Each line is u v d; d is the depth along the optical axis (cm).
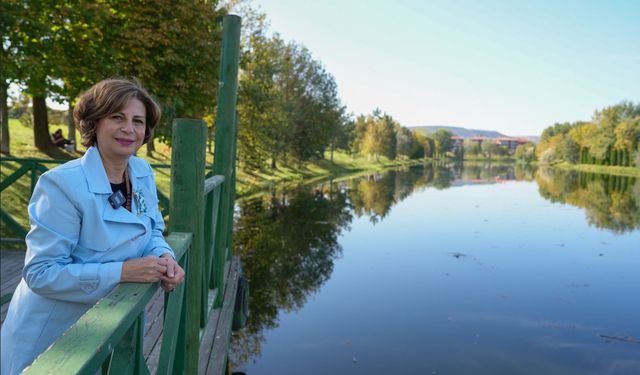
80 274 118
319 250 985
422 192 2520
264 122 2098
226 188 388
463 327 591
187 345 212
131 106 133
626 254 1025
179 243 168
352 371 467
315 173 3647
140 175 150
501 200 2192
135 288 115
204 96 1166
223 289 402
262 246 995
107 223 130
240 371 464
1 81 859
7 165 1107
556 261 952
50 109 2841
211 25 1143
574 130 9081
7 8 788
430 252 1006
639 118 6981
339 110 3325
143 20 1060
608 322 618
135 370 119
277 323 592
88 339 83
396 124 8994
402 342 541
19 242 524
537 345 542
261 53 1919
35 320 124
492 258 966
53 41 889
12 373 125
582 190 2938
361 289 734
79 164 128
